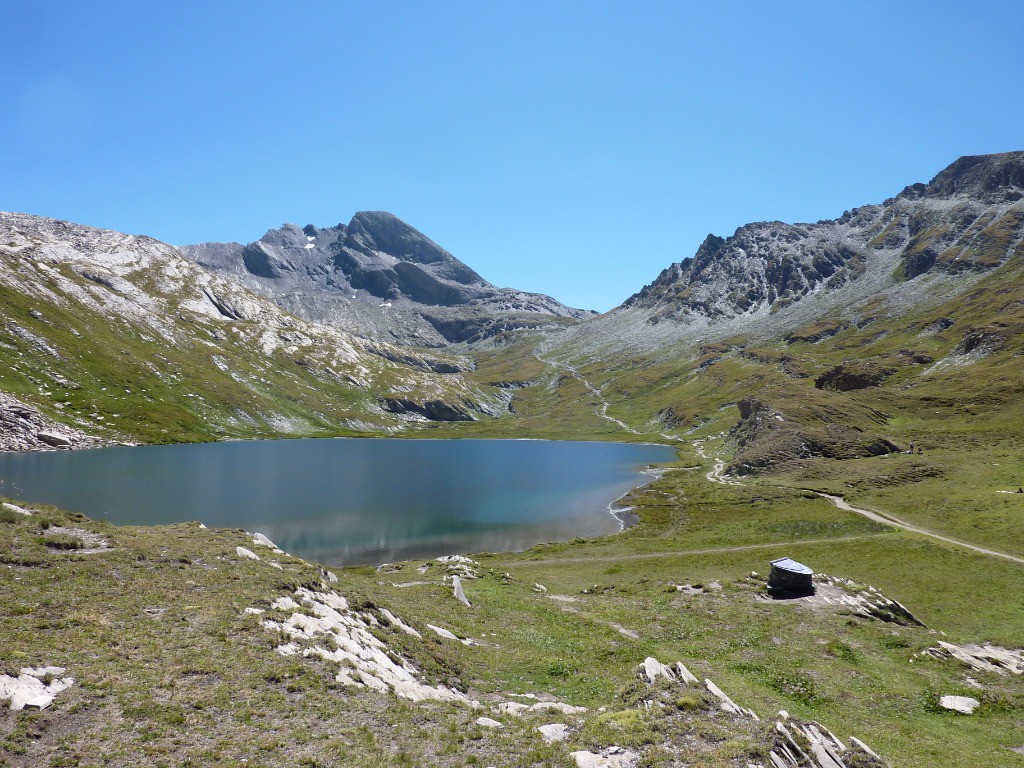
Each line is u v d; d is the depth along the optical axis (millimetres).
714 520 88062
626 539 79750
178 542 32219
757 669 30078
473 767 15148
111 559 26531
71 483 109500
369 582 41312
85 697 15500
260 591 25688
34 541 26250
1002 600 44688
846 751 17062
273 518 93688
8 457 141375
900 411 163625
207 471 136500
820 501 90938
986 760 20828
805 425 144625
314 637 22125
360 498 114250
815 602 42094
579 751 16219
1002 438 121562
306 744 15219
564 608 42344
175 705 15891
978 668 30797
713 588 47438
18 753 12883
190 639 20031
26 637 17953
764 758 15898
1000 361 186375
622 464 181250
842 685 28062
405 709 18156
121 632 19750
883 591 48688
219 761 13859
